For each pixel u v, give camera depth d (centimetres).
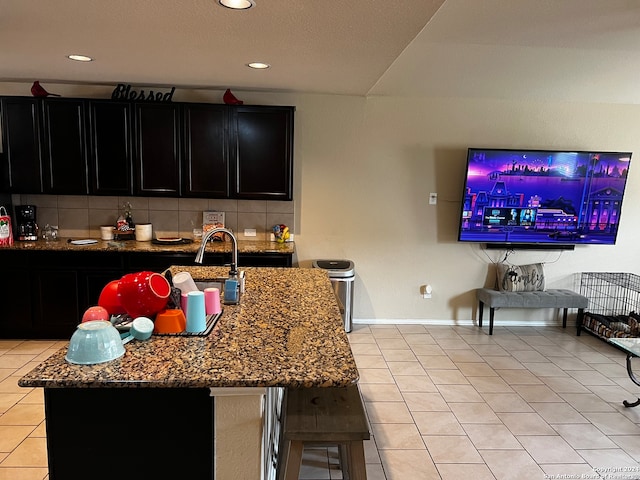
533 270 472
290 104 447
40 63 338
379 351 409
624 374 368
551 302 455
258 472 157
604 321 452
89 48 290
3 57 320
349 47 274
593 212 461
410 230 476
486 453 259
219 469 157
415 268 483
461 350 415
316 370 152
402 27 236
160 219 455
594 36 314
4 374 335
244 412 153
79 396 152
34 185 413
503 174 452
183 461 156
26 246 396
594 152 448
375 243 477
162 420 153
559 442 271
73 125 407
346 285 438
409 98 455
